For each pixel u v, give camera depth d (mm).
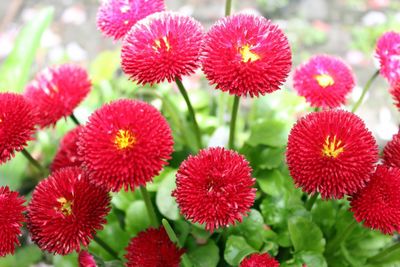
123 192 387
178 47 296
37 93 351
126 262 326
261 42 292
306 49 640
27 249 410
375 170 292
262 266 292
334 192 283
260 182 368
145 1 335
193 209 277
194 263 335
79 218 288
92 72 486
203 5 722
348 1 723
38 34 491
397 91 327
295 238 340
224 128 404
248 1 726
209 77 294
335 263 363
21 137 304
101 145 272
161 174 379
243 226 342
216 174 279
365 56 630
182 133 404
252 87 289
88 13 729
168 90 455
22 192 473
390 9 704
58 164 359
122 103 286
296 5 718
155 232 318
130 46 300
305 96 344
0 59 650
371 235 362
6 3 747
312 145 281
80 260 300
